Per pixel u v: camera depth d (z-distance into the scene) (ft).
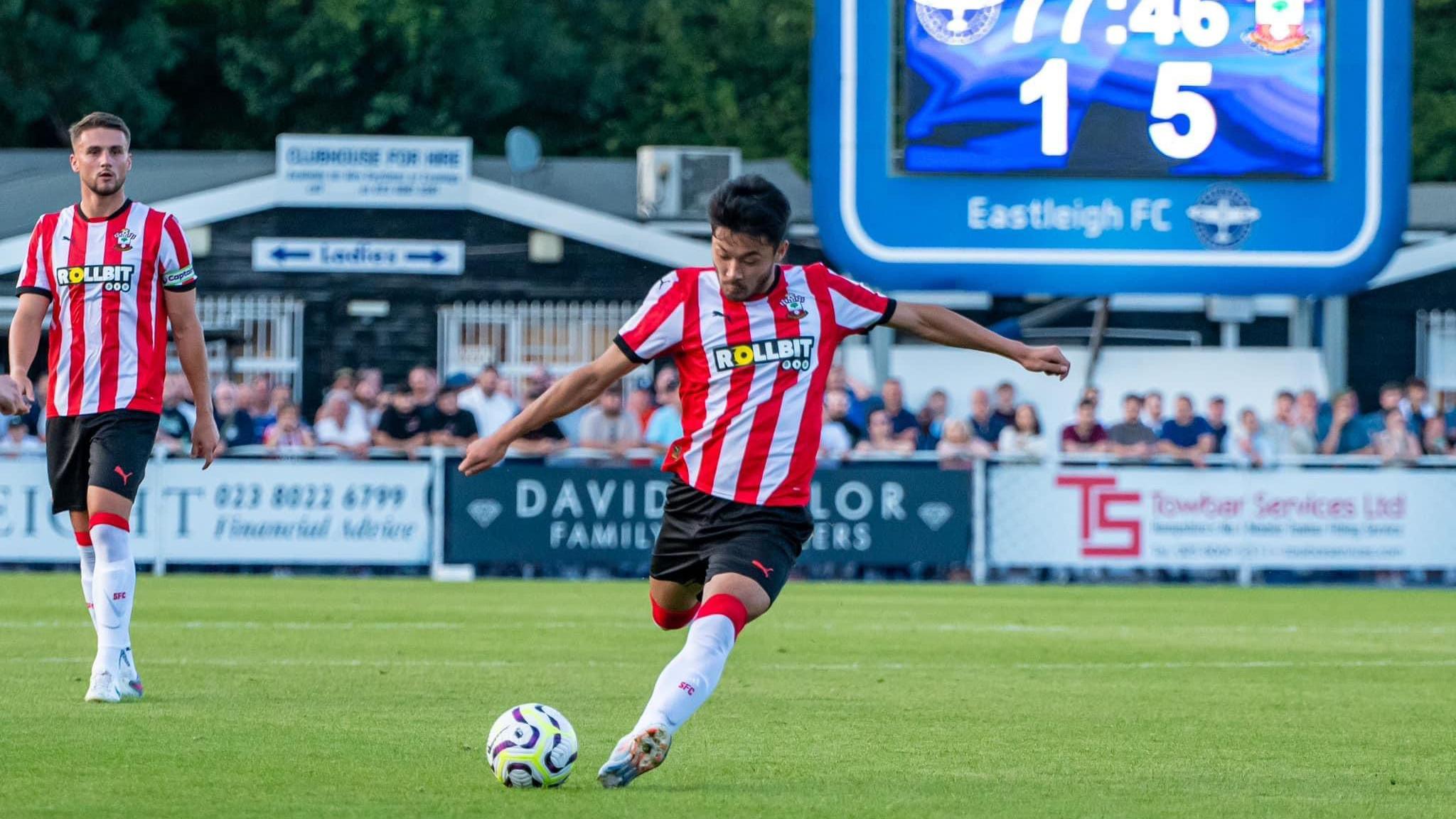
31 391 57.11
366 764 45.98
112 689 58.03
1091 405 140.77
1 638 82.53
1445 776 47.34
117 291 57.47
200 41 312.50
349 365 201.05
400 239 201.36
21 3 282.77
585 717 56.75
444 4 310.24
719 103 320.29
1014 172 152.15
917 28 151.02
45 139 303.89
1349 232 154.61
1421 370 204.64
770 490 44.06
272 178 199.31
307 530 133.69
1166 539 138.00
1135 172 152.87
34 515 131.03
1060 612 109.91
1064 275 153.07
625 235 202.90
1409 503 139.33
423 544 134.31
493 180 235.20
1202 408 181.27
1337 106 153.89
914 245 152.15
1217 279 153.99
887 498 136.26
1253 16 153.07
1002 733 55.01
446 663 74.74
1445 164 305.94
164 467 132.98
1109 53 152.15
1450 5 314.55
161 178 218.79
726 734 53.67
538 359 202.80
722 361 43.98
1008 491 137.18
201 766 45.19
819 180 151.94
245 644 82.28
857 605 113.80
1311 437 145.28
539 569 134.62
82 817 38.01
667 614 47.57
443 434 135.85
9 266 196.95
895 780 45.09
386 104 303.89
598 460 136.26
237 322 199.52
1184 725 57.57
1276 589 135.85
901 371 179.52
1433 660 81.82
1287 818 40.68
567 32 328.49
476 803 40.16
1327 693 68.13
